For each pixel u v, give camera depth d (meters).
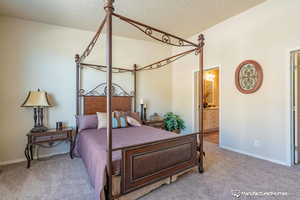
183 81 4.65
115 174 1.64
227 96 3.50
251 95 3.08
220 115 3.67
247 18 3.08
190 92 4.45
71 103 3.44
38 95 2.89
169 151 2.05
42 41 3.16
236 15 3.25
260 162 2.78
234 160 2.88
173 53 4.96
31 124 3.07
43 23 3.18
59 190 1.99
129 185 1.68
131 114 3.68
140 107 4.34
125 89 4.10
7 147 2.87
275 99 2.75
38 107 3.04
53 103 3.26
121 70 4.03
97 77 3.70
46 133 2.79
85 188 2.04
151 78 4.55
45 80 3.18
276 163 2.73
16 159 2.94
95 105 3.60
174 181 2.17
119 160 1.68
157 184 1.99
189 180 2.21
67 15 2.93
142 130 2.96
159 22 3.43
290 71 2.59
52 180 2.23
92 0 2.50
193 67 4.34
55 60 3.28
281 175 2.31
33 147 3.06
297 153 2.69
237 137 3.34
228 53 3.44
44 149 3.18
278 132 2.72
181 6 2.83
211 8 2.94
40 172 2.48
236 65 3.30
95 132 2.81
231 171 2.46
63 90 3.36
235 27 3.29
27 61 3.03
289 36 2.56
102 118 3.21
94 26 3.38
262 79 2.90
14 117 2.93
